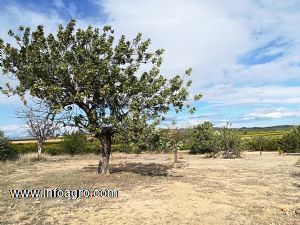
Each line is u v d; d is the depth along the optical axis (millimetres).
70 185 13016
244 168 19203
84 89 13898
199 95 15156
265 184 13398
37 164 23750
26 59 13570
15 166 21938
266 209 9461
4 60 13398
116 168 19453
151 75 15086
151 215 8867
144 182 13672
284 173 16719
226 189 12320
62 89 13648
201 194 11391
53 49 13500
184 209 9422
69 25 14117
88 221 8492
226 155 29000
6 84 13273
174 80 14961
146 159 27781
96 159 28656
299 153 32469
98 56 14086
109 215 8938
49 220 8641
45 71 13273
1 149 24688
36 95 13367
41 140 28719
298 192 11781
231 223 8219
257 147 39094
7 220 8672
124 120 13898
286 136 33812
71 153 33500
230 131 29484
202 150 32625
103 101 14523
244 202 10273
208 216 8773
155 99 14422
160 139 14305
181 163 22969
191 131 31906
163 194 11336
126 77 14430
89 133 14867
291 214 8906
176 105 15047
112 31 14852
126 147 15398
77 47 14320
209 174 16625
